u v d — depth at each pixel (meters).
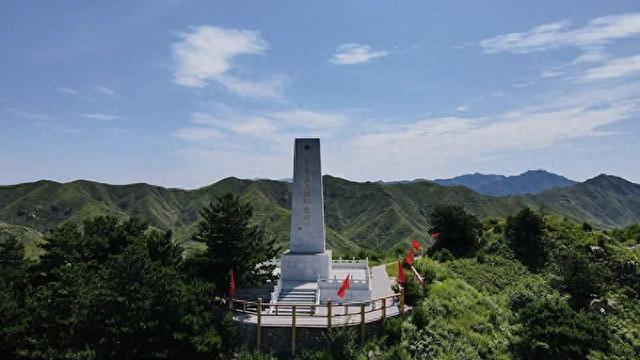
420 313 41.91
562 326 39.94
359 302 43.09
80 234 49.56
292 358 38.22
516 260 66.12
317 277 52.22
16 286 40.47
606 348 42.72
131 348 34.19
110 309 34.72
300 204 54.72
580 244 66.31
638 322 50.28
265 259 50.06
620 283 58.03
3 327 32.84
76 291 36.56
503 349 41.72
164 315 35.53
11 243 48.59
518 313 44.72
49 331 35.16
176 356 34.59
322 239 54.47
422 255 71.69
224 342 38.03
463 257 67.56
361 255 76.38
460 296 49.28
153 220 195.00
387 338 39.50
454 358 38.81
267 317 41.59
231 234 46.19
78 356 32.22
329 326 38.66
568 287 52.78
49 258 44.50
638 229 78.00
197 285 40.28
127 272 35.91
